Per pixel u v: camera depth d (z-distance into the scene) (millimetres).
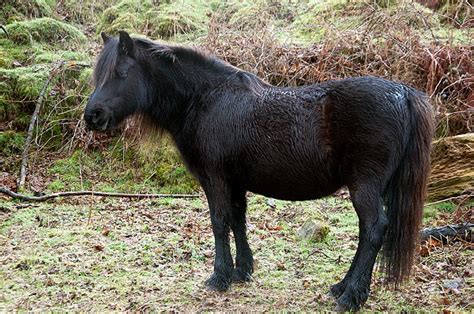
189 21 11625
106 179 9312
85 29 12680
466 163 7648
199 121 5371
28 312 5047
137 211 8133
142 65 5445
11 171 9445
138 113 5605
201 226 7480
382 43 9555
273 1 12172
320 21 10992
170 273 6027
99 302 5289
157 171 9219
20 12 12375
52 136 9922
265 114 5078
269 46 9898
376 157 4723
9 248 6766
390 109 4719
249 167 5191
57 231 7242
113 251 6613
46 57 10859
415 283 5570
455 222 7066
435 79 9109
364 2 10430
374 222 4762
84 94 10141
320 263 6223
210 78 5445
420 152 4812
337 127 4797
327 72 9492
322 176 4945
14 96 10258
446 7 11117
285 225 7445
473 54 9242
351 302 4848
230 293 5445
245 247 5727
